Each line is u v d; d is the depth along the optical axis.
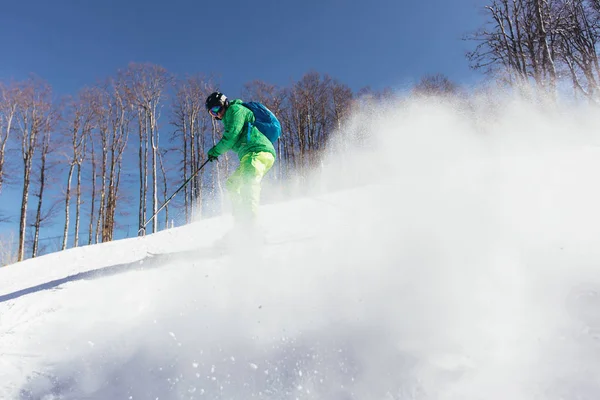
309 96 28.88
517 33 13.93
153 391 1.32
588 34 14.03
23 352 1.71
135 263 3.27
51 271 4.30
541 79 11.91
